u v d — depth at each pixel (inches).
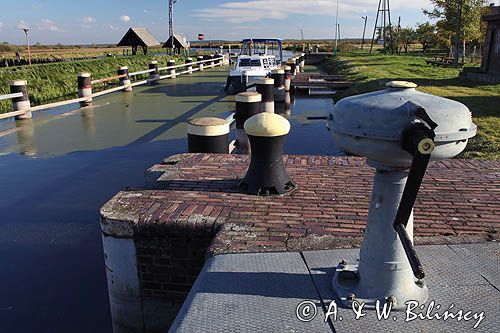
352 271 111.3
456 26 1087.0
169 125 488.4
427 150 81.7
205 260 131.8
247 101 413.7
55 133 456.1
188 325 97.2
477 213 159.3
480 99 472.1
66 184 300.4
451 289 109.3
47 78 756.0
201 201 167.6
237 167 215.6
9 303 176.4
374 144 90.1
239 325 96.7
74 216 248.2
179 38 1753.2
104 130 467.5
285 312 100.7
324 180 196.9
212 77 1028.5
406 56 1556.3
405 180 97.7
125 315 156.3
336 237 138.1
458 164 220.4
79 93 645.3
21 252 211.2
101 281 189.6
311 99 713.0
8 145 407.8
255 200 170.6
